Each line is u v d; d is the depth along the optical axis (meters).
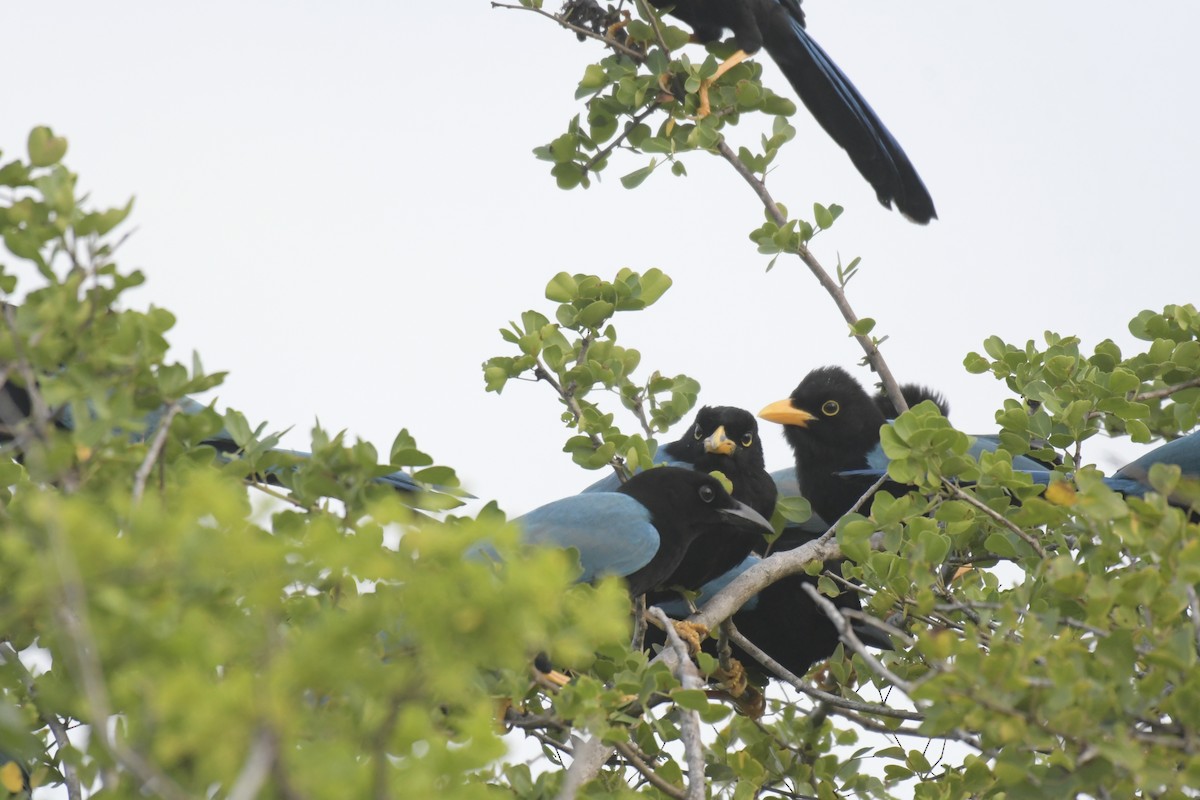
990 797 11.80
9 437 11.23
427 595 6.51
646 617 13.11
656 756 11.77
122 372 8.88
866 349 16.53
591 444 15.31
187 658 6.57
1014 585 11.81
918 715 11.94
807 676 15.69
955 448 11.86
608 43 17.25
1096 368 14.25
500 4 16.89
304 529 8.38
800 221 16.22
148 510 6.65
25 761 10.11
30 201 8.88
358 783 6.49
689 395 15.91
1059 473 13.43
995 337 15.36
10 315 8.56
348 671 6.51
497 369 14.83
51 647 8.07
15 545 6.89
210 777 6.23
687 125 17.23
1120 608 8.98
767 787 13.93
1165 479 9.23
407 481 13.33
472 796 6.70
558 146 16.98
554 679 11.76
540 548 7.18
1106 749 7.92
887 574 11.91
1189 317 15.48
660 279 15.27
